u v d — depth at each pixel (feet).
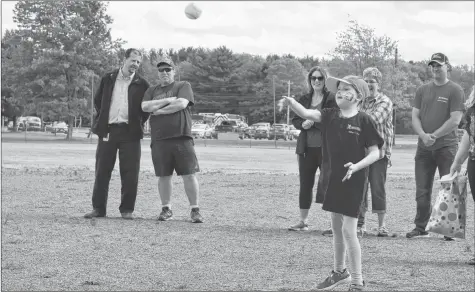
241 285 19.33
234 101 393.70
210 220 33.76
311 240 28.04
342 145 18.93
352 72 192.24
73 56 194.80
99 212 34.27
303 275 20.93
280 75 391.45
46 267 21.38
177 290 18.63
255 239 27.91
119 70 34.83
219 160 94.38
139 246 25.58
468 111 24.64
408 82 201.98
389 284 19.92
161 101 32.78
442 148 30.14
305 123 30.14
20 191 45.60
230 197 44.65
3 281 19.34
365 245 27.40
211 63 391.04
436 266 22.98
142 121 34.58
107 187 34.45
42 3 198.70
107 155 34.12
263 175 64.75
